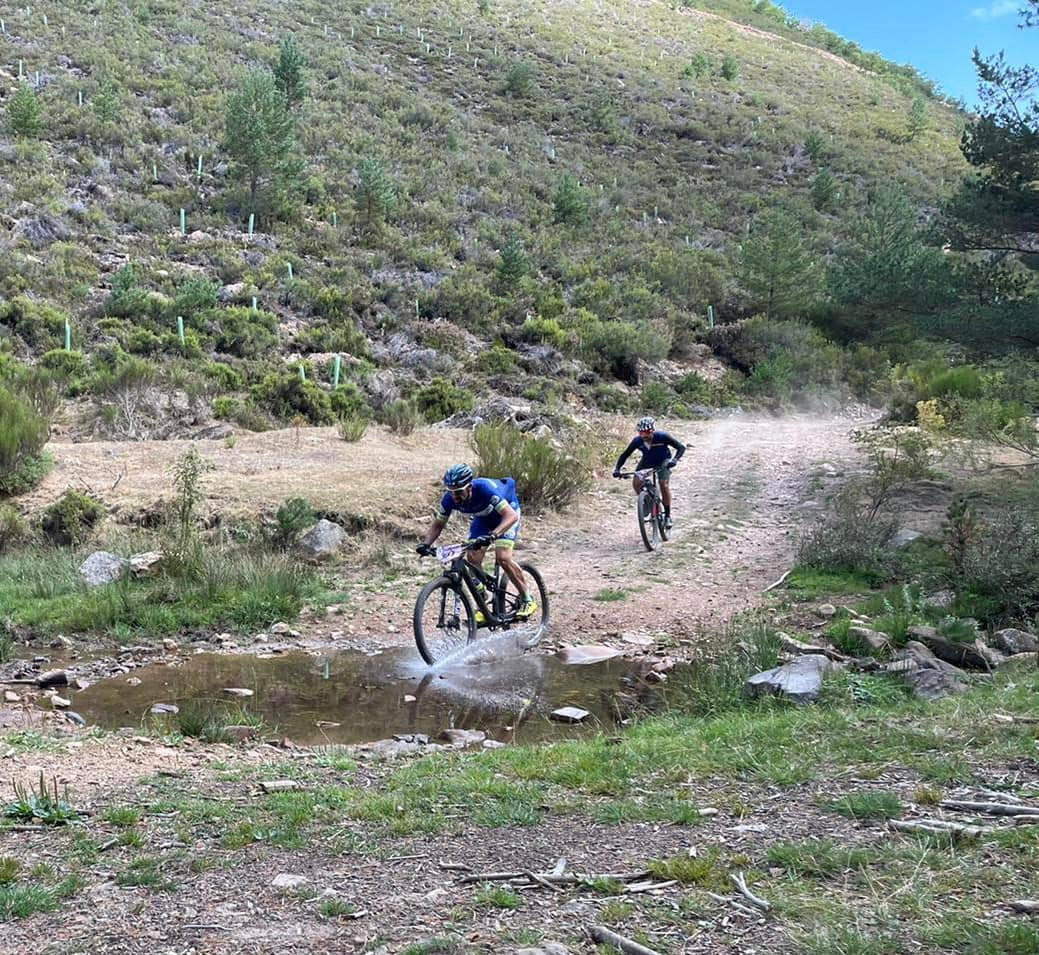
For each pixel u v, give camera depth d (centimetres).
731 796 432
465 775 490
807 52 8781
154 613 916
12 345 2030
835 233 4319
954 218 1513
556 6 8219
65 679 746
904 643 752
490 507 820
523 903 326
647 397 2508
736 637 762
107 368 1941
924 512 1254
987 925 281
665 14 8981
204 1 5506
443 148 4328
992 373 1855
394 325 2597
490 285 2991
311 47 5228
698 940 290
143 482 1289
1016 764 439
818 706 594
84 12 4725
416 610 780
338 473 1370
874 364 2881
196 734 621
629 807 423
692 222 4234
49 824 431
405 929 309
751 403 2627
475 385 2338
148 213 2966
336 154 3809
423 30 6334
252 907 333
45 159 3114
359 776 524
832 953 273
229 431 1705
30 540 1140
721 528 1286
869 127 6322
